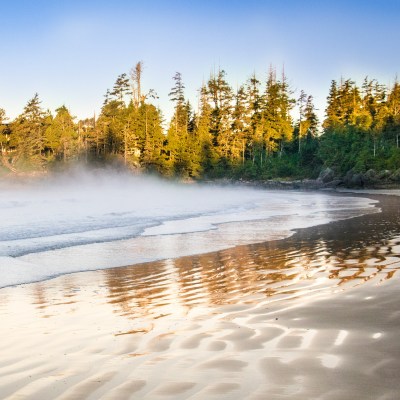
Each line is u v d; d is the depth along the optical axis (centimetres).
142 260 1292
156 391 388
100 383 411
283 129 10506
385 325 553
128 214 2994
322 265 1064
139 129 9288
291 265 1091
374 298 699
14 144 9600
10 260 1296
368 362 430
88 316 690
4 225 2247
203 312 681
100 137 9538
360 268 992
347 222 2227
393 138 9462
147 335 568
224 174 9725
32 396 388
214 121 10369
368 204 3781
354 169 8062
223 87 10531
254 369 427
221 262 1206
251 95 10612
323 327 557
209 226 2220
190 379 411
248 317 631
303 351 471
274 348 486
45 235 1884
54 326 633
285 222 2344
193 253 1401
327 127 10481
